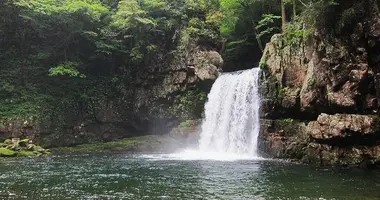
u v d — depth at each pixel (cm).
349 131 2048
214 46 3759
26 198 1327
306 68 2455
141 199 1312
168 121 3731
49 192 1434
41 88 3634
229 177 1759
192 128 3369
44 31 3806
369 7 2048
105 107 3819
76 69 3756
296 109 2497
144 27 3831
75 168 2139
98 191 1452
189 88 3578
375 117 2041
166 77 3734
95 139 3700
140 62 3912
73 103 3681
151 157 2736
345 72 2123
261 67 2755
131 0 3812
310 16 2302
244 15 3859
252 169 2009
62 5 3759
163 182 1645
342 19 2114
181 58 3641
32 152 2933
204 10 4022
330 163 2108
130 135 3931
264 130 2650
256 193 1397
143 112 3884
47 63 3769
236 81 3080
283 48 2644
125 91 3947
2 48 3669
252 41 4072
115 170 2038
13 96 3488
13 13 3606
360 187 1501
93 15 3762
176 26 3850
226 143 3069
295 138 2423
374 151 2042
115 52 3972
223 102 3189
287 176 1772
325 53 2233
